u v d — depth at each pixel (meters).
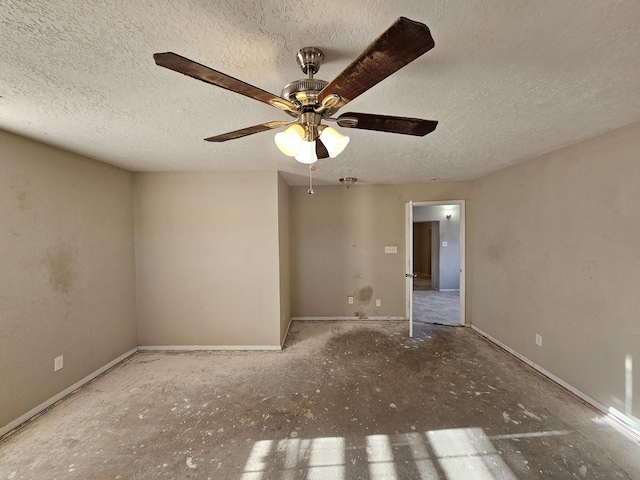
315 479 1.67
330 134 1.28
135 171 3.43
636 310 1.98
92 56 1.19
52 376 2.40
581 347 2.39
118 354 3.18
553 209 2.66
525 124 1.97
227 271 3.51
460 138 2.27
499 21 1.02
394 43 0.77
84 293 2.73
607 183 2.15
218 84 1.00
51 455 1.85
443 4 0.95
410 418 2.20
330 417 2.22
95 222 2.88
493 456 1.82
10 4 0.90
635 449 1.85
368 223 4.62
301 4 0.94
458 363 3.10
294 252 4.65
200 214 3.49
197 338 3.53
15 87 1.44
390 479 1.66
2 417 2.04
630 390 2.01
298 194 4.65
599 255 2.23
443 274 7.35
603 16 0.98
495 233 3.58
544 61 1.25
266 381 2.77
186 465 1.77
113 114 1.78
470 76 1.37
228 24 1.02
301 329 4.25
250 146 2.47
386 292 4.64
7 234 2.08
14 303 2.12
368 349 3.51
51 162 2.41
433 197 4.43
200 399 2.47
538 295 2.86
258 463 1.78
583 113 1.79
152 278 3.49
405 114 1.79
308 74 1.22
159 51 1.17
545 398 2.42
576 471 1.69
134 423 2.16
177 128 2.01
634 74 1.35
